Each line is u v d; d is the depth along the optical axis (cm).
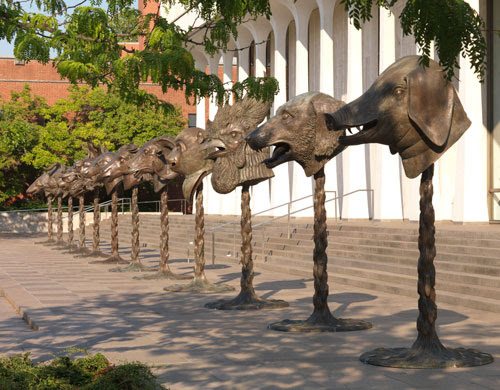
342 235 2353
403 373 905
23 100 5253
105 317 1419
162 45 956
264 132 1172
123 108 5172
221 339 1155
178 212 5319
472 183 2319
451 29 610
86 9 935
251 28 3766
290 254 2428
